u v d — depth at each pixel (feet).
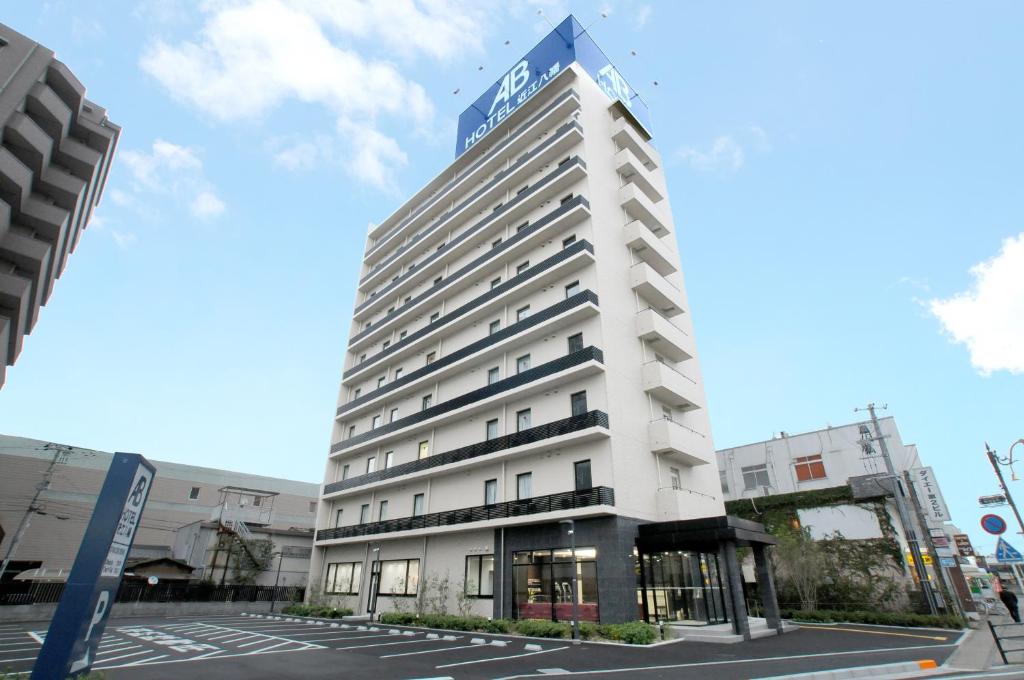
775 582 83.92
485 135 120.67
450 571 78.59
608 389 70.13
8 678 23.59
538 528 69.10
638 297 86.33
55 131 66.69
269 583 117.19
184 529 126.82
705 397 93.45
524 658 40.78
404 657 41.65
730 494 114.52
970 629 61.00
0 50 60.49
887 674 32.50
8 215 59.62
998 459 49.37
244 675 33.19
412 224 131.75
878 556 79.05
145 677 31.83
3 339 58.95
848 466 102.42
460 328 100.07
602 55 117.70
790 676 30.96
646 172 100.22
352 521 106.11
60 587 91.66
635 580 59.98
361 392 124.26
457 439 89.15
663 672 33.78
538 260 90.94
